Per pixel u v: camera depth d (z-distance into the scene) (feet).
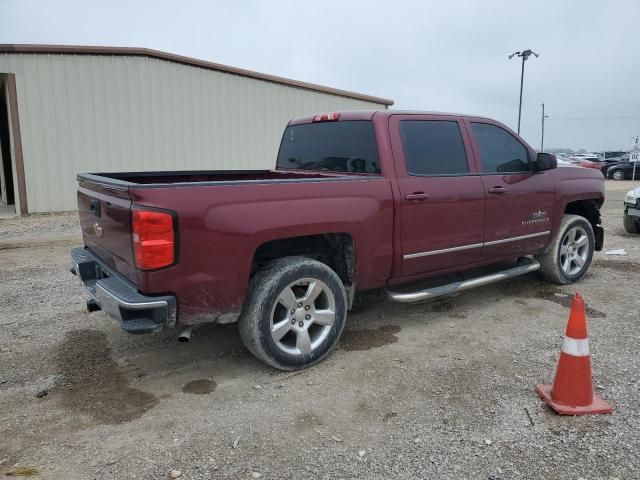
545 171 18.30
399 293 14.53
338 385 11.88
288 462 9.08
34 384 12.07
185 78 46.34
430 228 14.70
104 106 42.91
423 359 13.25
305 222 12.10
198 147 47.91
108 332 15.25
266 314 11.81
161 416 10.63
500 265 21.20
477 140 16.31
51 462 9.12
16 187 40.52
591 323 15.65
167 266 10.39
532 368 12.65
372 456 9.22
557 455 9.18
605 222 38.40
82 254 14.12
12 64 39.09
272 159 52.85
